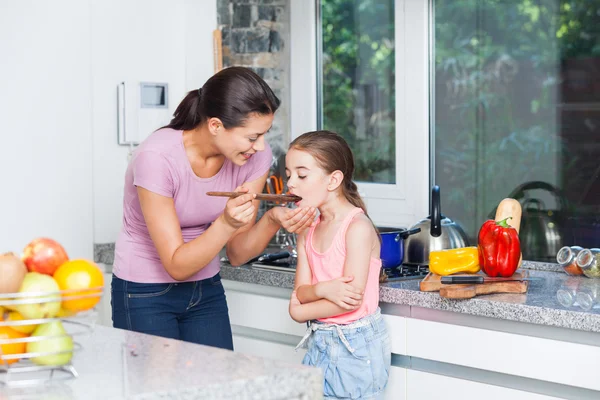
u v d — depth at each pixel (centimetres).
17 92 316
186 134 230
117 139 340
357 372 241
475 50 315
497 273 251
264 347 289
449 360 240
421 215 329
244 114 213
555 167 297
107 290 334
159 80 348
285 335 286
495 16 309
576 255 273
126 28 339
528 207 303
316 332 247
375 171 346
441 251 264
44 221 324
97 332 165
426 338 245
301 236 256
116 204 340
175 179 227
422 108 327
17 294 132
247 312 293
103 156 337
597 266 265
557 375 220
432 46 325
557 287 252
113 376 132
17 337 136
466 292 232
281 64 372
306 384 135
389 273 276
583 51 288
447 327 240
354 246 241
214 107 215
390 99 338
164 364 139
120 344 154
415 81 328
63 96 326
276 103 218
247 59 366
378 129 343
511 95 307
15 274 135
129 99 339
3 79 313
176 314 245
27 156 319
